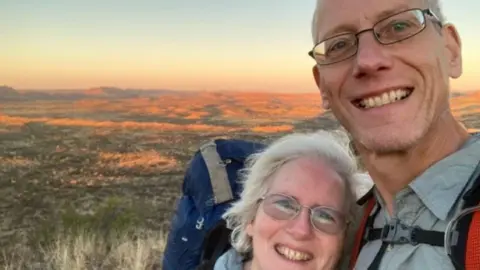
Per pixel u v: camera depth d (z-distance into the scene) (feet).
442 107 1.35
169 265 2.34
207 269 2.04
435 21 1.36
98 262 5.72
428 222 1.27
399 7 1.33
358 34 1.37
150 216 8.91
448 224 1.18
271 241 1.74
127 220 7.48
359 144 1.46
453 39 1.41
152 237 6.80
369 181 1.81
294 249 1.69
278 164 1.79
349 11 1.38
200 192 2.32
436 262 1.20
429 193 1.26
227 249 2.09
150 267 5.58
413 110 1.33
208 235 2.15
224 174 2.33
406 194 1.32
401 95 1.34
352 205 1.74
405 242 1.28
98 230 6.87
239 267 1.88
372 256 1.37
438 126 1.34
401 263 1.26
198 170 2.37
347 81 1.40
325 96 1.54
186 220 2.29
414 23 1.33
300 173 1.73
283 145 1.81
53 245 6.33
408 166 1.35
